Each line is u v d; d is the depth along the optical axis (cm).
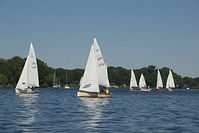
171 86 16250
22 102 5797
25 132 2480
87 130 2641
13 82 17688
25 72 8744
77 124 2980
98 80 7394
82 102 5938
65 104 5428
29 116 3553
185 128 2817
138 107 5128
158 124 3056
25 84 8756
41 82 18188
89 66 6888
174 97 9575
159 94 12150
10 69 17738
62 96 8344
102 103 5794
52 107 4806
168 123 3139
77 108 4694
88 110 4409
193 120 3403
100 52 7375
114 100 6794
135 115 3856
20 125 2836
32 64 8762
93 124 3002
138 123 3114
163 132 2597
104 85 7412
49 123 3009
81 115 3775
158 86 16462
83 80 6969
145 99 7900
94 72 6888
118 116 3722
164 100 7606
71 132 2527
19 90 8819
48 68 18600
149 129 2741
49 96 8256
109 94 7406
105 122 3164
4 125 2817
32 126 2792
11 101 6028
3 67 17812
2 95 8231
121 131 2619
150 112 4272
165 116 3781
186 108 5075
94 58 6869
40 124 2927
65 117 3534
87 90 6962
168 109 4825
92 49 6838
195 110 4688
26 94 8731
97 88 6944
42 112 4041
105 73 7394
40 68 17962
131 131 2625
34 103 5606
